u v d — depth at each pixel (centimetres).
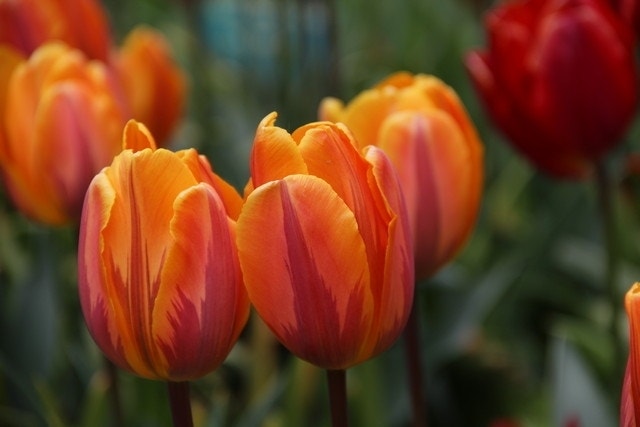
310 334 61
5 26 93
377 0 180
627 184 114
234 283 61
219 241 60
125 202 60
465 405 104
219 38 178
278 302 60
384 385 93
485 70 83
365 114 71
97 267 61
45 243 99
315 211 60
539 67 82
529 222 127
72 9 94
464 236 72
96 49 96
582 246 118
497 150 137
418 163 70
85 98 80
